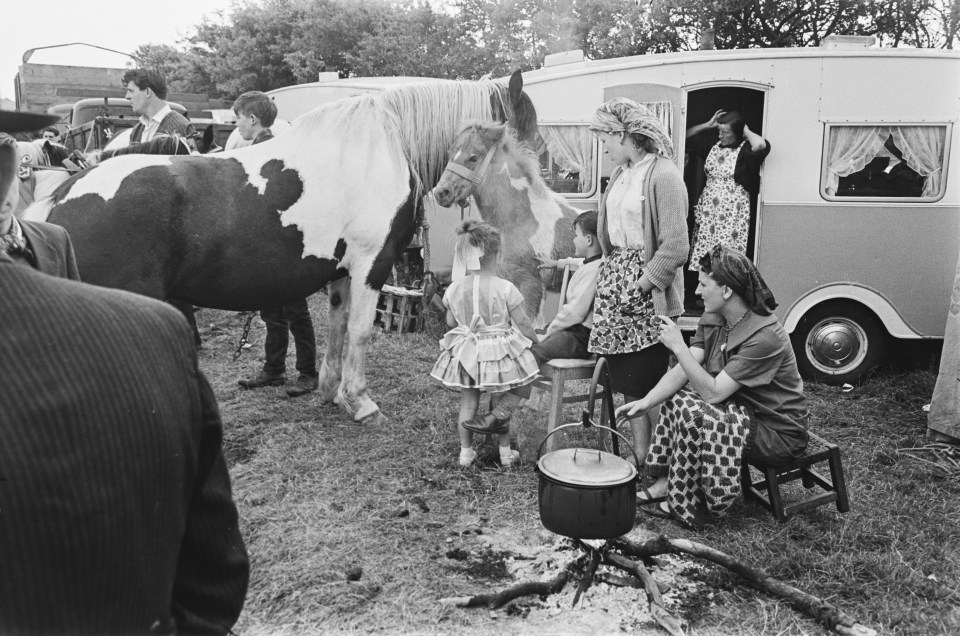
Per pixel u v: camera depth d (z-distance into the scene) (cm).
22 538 78
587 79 573
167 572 97
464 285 372
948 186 552
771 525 322
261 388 509
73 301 90
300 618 254
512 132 467
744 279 312
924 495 360
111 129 783
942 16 1380
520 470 381
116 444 87
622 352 361
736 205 562
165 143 438
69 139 865
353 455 396
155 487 92
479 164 438
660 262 341
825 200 556
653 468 340
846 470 390
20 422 79
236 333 661
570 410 466
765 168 559
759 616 260
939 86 546
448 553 299
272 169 376
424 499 347
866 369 565
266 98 489
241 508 336
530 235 486
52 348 84
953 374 425
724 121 561
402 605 263
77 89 1159
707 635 249
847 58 545
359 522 323
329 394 469
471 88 445
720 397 313
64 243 207
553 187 585
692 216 688
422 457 395
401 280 699
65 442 82
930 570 292
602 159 577
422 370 555
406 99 421
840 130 553
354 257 413
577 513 237
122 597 88
